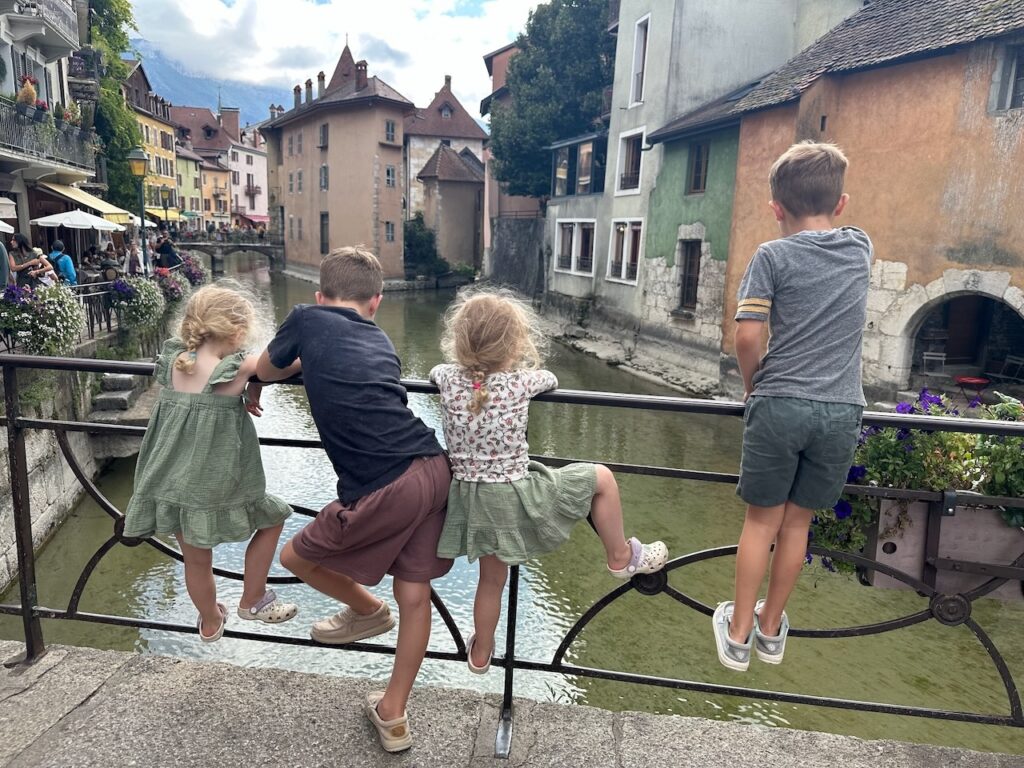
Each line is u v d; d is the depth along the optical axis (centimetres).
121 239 2614
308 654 595
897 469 202
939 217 1059
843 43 1302
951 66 1027
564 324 2420
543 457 209
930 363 1224
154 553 764
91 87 1939
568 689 550
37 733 197
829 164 175
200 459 184
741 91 1764
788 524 181
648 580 201
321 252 4597
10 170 1531
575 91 2756
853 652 600
